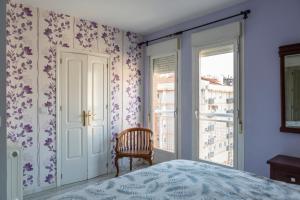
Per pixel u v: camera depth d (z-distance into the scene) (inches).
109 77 152.8
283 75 99.1
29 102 119.6
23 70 117.5
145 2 115.0
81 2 115.3
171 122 154.5
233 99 118.3
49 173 127.0
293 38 97.7
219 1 113.2
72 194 56.4
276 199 52.2
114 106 156.1
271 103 104.3
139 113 171.5
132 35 166.1
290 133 98.7
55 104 129.0
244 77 113.7
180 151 145.6
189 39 140.3
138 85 170.6
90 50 143.4
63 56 132.2
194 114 137.3
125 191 57.4
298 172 82.9
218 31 122.1
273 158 94.3
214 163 127.3
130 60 165.2
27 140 119.0
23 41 117.2
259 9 108.1
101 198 53.5
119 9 123.8
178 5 118.0
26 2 115.3
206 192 55.2
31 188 120.3
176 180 63.8
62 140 132.1
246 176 67.6
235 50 116.6
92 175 144.3
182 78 144.5
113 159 155.9
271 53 104.0
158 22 144.6
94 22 144.8
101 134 149.3
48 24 125.9
